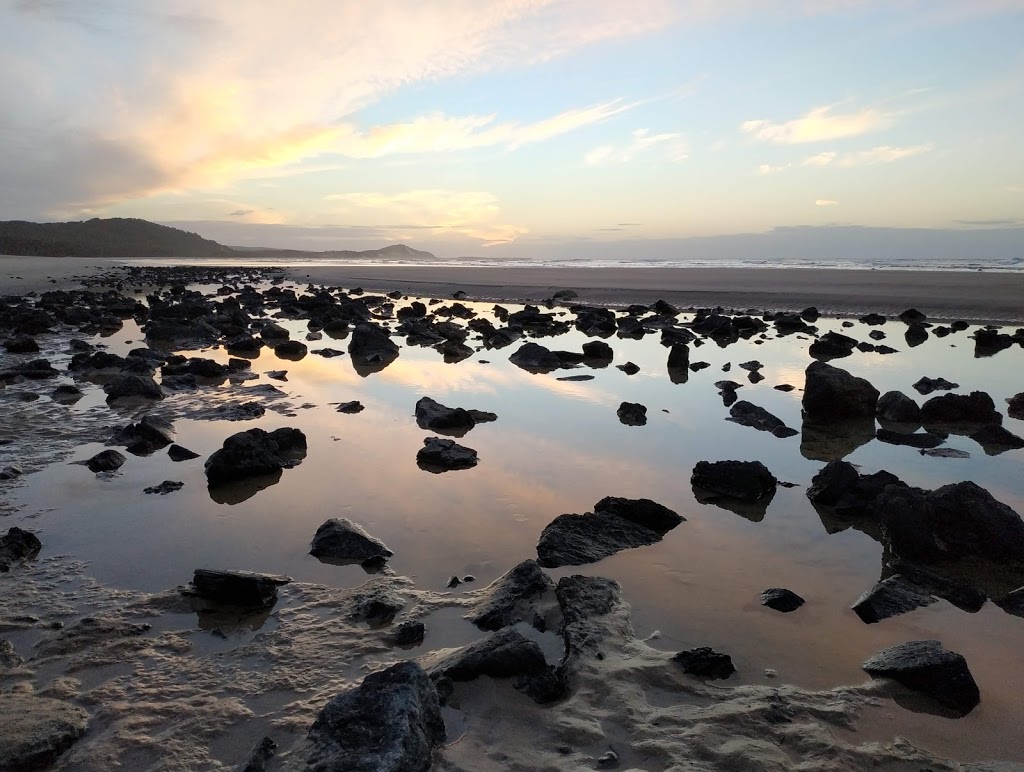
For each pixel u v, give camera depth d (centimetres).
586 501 746
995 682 421
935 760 345
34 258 11469
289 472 855
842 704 395
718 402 1229
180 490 793
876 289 3147
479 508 728
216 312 3052
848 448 947
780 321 2331
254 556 620
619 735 367
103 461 875
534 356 1698
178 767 351
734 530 670
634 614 509
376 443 981
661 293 3512
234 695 414
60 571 593
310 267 9794
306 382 1463
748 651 459
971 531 599
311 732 346
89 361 1644
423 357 1823
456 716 385
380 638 480
